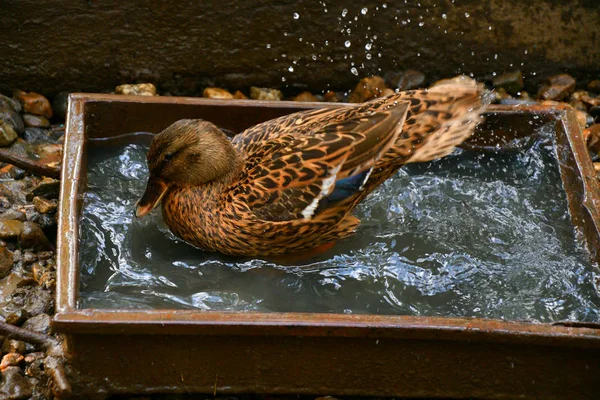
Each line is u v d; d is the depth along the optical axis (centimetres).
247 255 966
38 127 1196
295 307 905
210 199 949
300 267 962
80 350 767
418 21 1269
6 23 1170
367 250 986
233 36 1244
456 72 1314
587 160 1033
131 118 1073
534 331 772
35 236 980
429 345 782
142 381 794
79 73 1227
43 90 1230
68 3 1175
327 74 1298
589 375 799
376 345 780
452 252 986
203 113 1079
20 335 852
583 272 947
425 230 1016
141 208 959
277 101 1084
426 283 946
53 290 934
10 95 1221
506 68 1316
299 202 916
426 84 1312
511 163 1107
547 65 1322
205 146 940
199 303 894
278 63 1278
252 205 920
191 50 1244
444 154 947
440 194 1067
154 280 925
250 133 1009
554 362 793
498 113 1090
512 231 1013
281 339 774
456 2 1259
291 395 827
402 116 917
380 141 913
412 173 1097
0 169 1096
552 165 1084
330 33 1262
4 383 813
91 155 1073
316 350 782
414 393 816
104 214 1006
